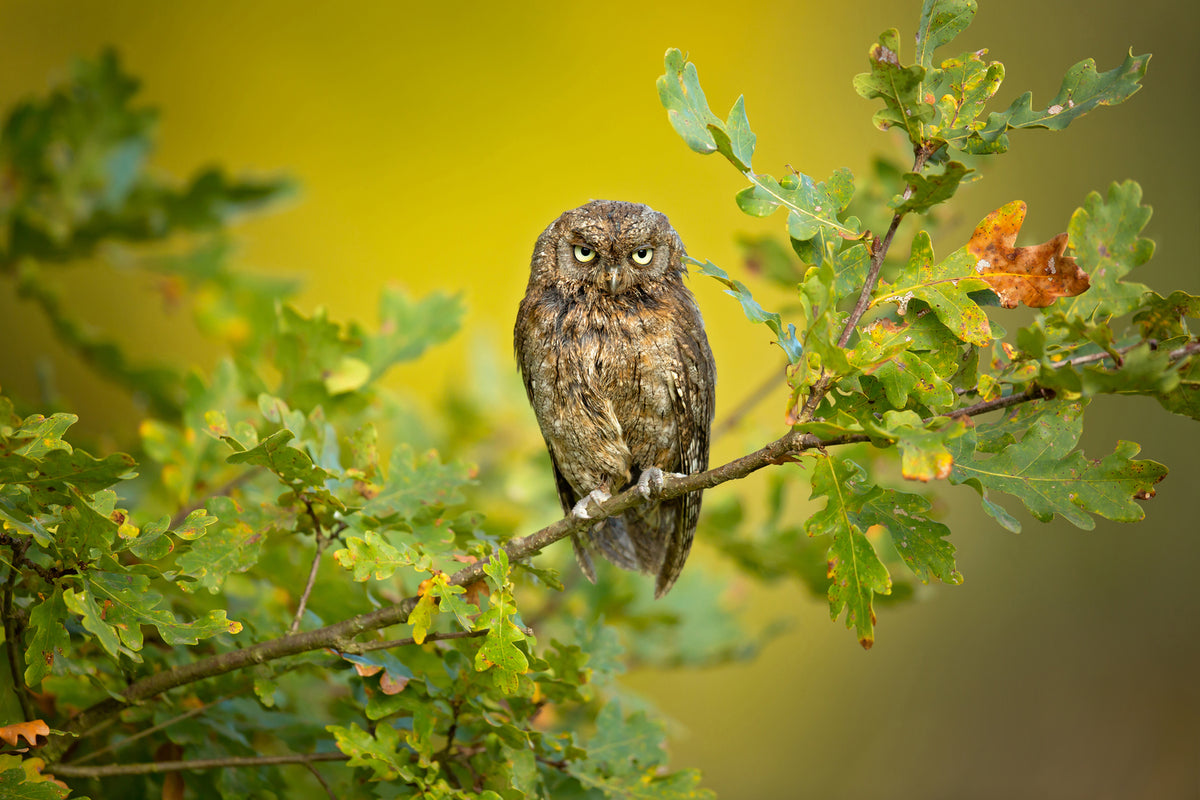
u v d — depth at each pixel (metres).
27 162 9.82
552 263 9.42
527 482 11.13
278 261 19.52
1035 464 5.39
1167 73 20.33
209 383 8.24
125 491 8.38
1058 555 18.44
